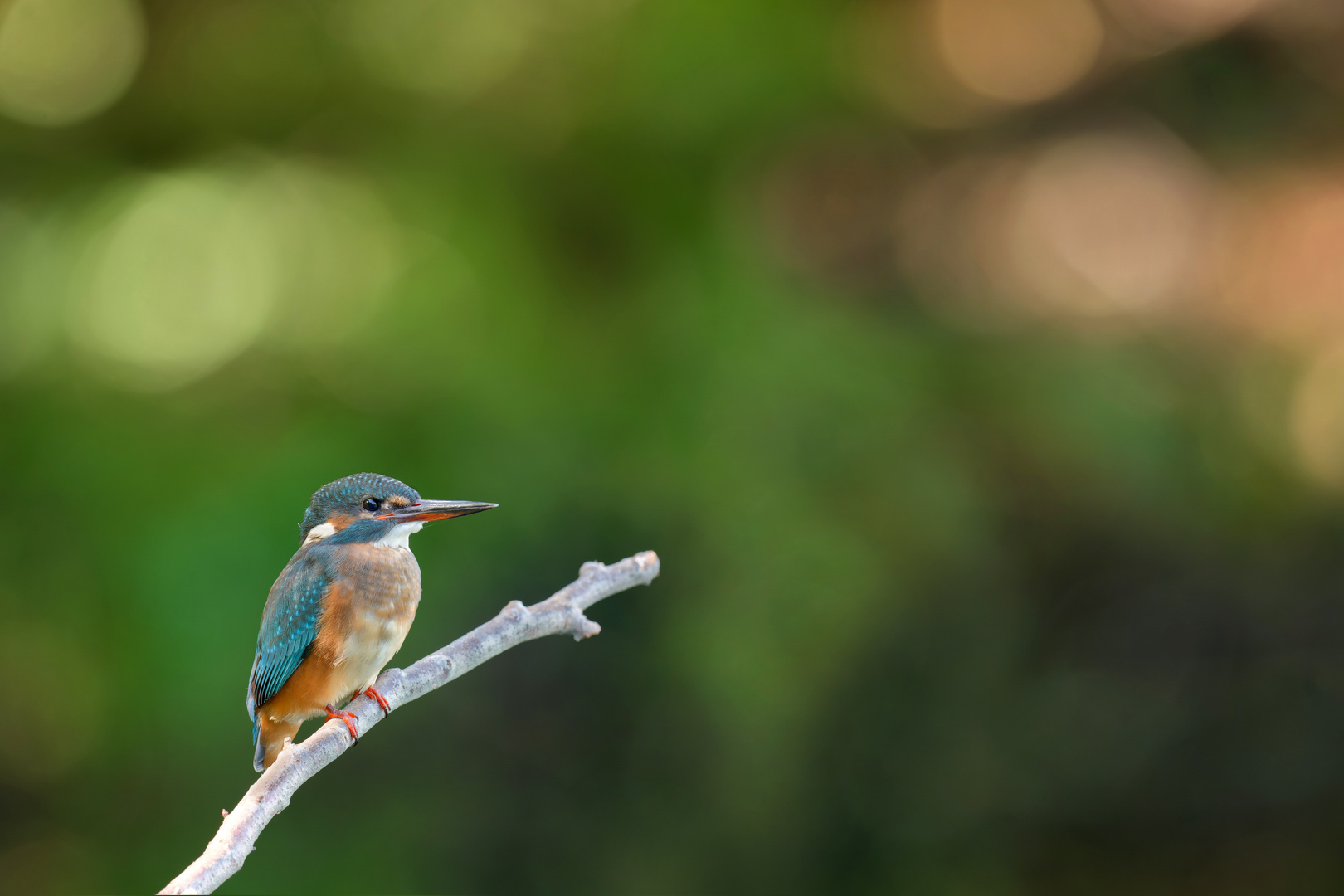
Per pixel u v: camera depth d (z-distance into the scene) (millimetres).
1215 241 16047
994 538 11477
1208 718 12438
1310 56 16594
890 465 10852
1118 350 13156
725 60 11344
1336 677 12406
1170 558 12719
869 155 15250
